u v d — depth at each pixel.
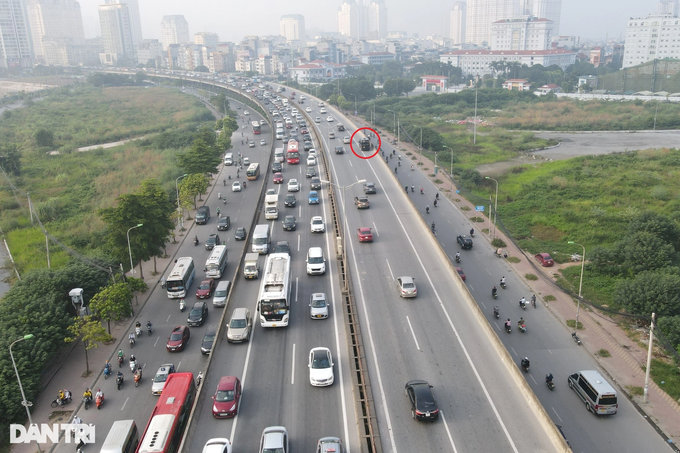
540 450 36.00
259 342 51.16
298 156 129.12
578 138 189.00
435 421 39.06
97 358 58.88
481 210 96.31
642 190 116.44
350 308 56.47
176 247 88.94
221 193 117.12
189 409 44.25
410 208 91.44
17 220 112.88
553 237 94.44
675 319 57.66
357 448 36.88
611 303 68.38
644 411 48.31
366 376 43.62
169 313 67.31
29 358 54.38
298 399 42.34
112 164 159.00
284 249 73.31
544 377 53.44
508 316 65.50
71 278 69.56
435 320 53.81
